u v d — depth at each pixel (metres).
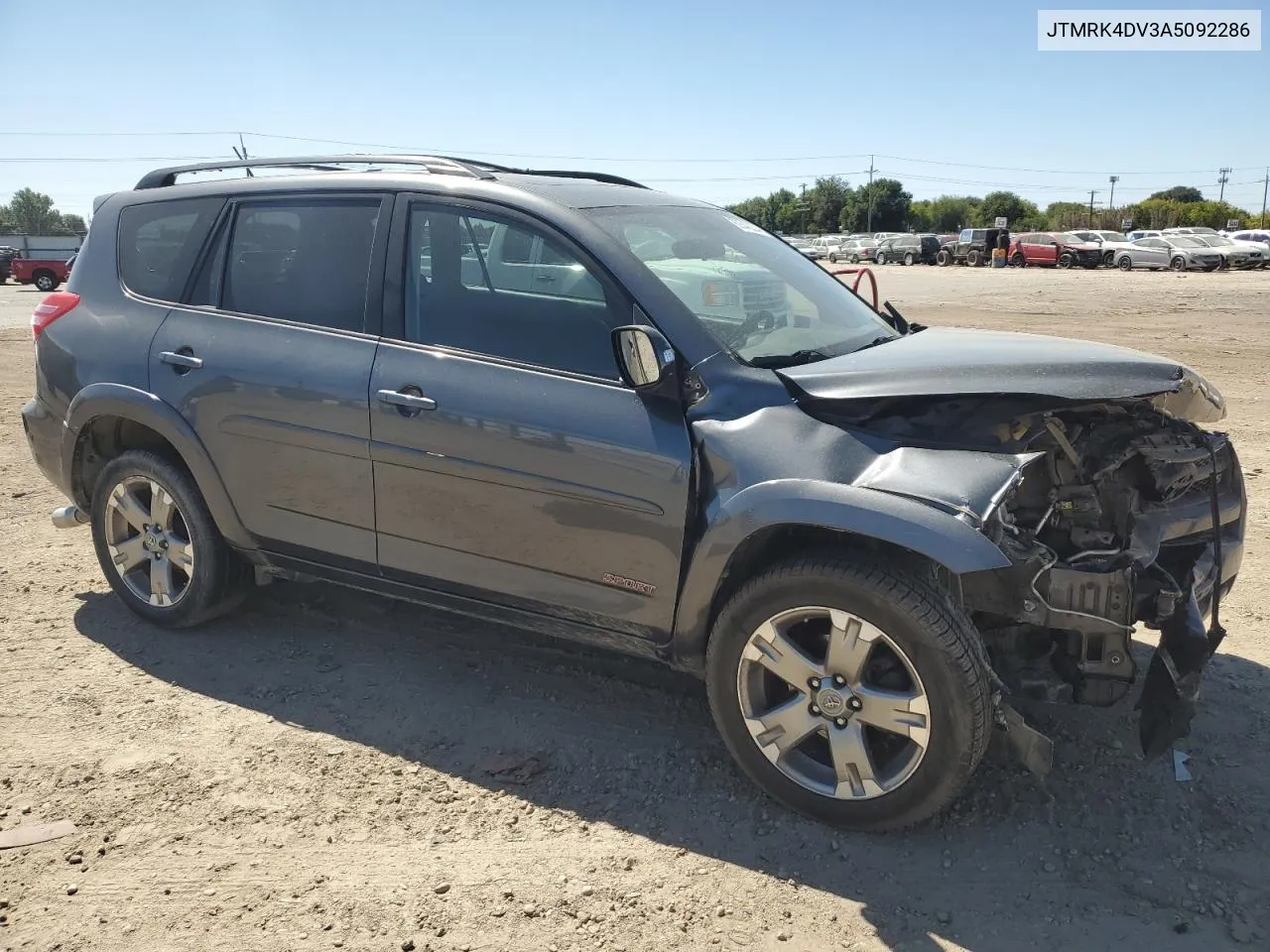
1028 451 3.15
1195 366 11.91
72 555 5.54
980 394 3.06
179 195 4.39
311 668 4.21
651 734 3.71
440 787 3.38
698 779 3.42
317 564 4.05
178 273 4.30
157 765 3.50
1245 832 3.12
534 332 3.50
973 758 2.90
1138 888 2.88
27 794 3.32
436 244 3.71
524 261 3.54
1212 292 23.67
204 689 4.04
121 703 3.92
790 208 112.19
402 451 3.65
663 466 3.21
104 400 4.29
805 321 3.81
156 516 4.44
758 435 3.13
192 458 4.14
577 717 3.83
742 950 2.66
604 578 3.41
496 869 2.98
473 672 4.17
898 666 3.01
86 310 4.49
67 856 3.02
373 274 3.80
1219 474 3.82
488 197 3.63
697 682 4.09
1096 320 17.42
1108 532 3.39
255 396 3.94
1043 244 41.84
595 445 3.30
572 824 3.19
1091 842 3.08
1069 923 2.74
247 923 2.75
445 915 2.78
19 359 13.20
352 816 3.22
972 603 2.98
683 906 2.82
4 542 5.74
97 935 2.71
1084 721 3.74
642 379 3.15
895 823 3.05
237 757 3.55
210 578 4.33
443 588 3.78
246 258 4.13
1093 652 3.05
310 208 3.99
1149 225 78.00
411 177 3.82
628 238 3.60
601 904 2.82
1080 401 3.04
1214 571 3.36
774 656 3.12
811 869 2.97
